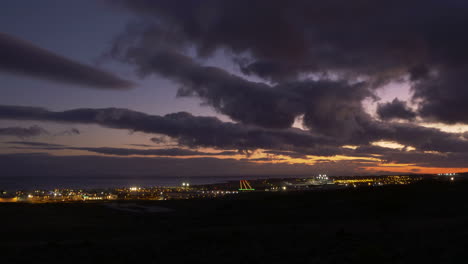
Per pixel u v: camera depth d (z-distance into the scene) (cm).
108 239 2589
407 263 1489
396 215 3678
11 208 4800
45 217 4044
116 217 4278
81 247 2155
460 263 1436
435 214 3584
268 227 3014
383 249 1789
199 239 2412
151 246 2170
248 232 2656
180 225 3566
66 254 1959
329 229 2677
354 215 3831
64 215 4316
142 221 3891
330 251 1842
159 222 3806
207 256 1867
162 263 1736
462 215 3428
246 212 4469
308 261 1656
